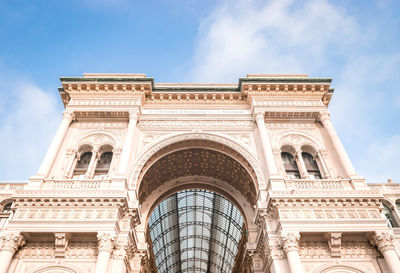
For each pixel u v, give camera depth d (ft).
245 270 106.32
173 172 96.63
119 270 60.85
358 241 66.28
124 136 85.81
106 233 60.85
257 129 88.69
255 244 82.17
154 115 91.56
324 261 63.36
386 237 61.93
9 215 82.99
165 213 133.39
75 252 62.85
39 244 63.67
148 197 94.68
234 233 137.80
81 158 85.15
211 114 92.38
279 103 92.32
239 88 96.32
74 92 92.07
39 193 65.98
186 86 101.50
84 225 62.03
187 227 156.56
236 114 92.48
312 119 92.12
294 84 93.25
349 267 62.34
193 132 87.15
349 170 75.51
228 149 86.63
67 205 65.16
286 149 87.20
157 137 86.58
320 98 94.38
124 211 67.56
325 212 65.98
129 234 66.95
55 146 79.05
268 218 69.21
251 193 89.45
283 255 63.62
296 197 66.85
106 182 71.05
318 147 84.64
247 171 83.76
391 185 91.04
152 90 95.30
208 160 93.81
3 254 57.62
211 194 125.29
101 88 92.43
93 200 65.21
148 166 83.20
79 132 86.89
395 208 85.66
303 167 80.79
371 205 66.90
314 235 65.16
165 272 187.32
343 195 67.62
